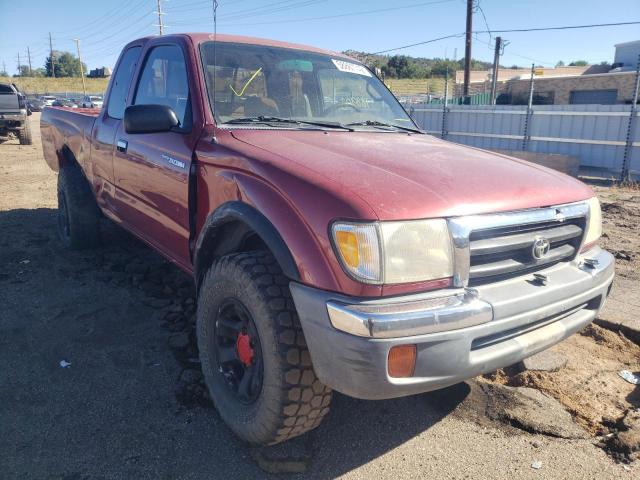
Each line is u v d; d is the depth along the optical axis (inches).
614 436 108.9
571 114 503.2
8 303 168.4
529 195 100.5
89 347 141.8
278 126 129.9
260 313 93.3
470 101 796.6
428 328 83.3
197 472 98.0
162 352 139.9
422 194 90.6
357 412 117.3
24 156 573.0
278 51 151.6
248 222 97.6
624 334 155.3
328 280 85.5
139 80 161.6
